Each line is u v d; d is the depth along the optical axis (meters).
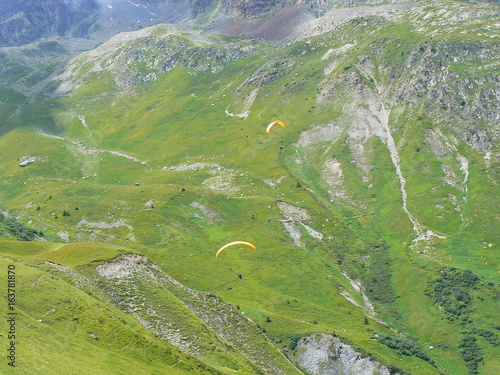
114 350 99.38
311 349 145.50
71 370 86.25
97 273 134.38
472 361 154.75
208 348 116.44
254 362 126.81
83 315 106.06
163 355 103.44
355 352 145.12
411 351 156.62
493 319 171.75
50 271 125.25
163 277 148.62
